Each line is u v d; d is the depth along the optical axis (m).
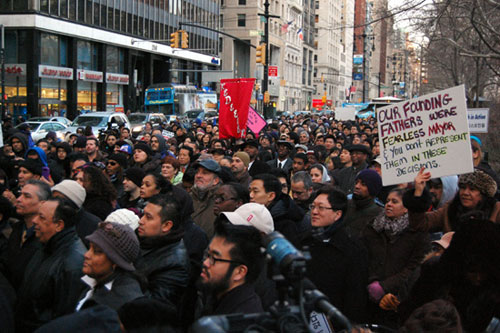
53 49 44.66
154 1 57.88
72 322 2.41
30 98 42.12
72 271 4.04
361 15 144.75
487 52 21.03
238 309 3.09
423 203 4.58
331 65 124.62
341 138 15.94
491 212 4.96
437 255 4.14
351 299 4.27
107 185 5.72
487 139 25.69
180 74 66.81
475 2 12.28
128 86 55.53
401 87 91.69
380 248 4.85
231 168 8.27
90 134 14.31
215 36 73.94
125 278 3.65
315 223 4.42
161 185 5.80
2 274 4.39
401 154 5.00
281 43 86.06
